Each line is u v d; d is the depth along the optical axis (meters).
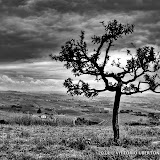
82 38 19.33
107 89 19.77
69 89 19.55
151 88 19.42
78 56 19.30
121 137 24.53
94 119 59.03
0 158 15.05
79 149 18.36
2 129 32.44
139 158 14.76
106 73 19.58
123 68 19.75
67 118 50.12
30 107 91.75
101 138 24.31
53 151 17.36
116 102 20.28
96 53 19.33
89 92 19.53
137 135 29.08
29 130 32.22
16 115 49.19
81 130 34.91
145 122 54.44
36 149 17.98
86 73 19.64
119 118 61.34
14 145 19.72
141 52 19.12
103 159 14.67
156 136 27.80
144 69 19.34
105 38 19.27
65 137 25.20
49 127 39.00
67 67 19.81
